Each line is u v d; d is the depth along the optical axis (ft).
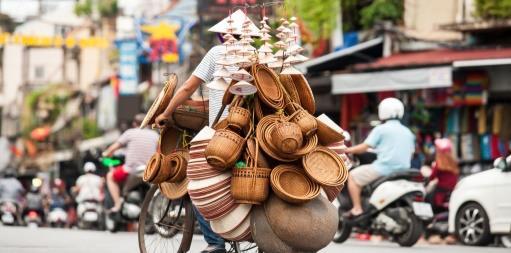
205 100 27.43
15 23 244.01
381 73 64.75
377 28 73.97
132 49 120.78
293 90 24.49
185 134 27.35
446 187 56.29
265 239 23.41
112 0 207.92
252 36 24.94
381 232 45.98
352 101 73.77
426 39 73.00
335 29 78.43
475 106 66.64
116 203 57.82
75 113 217.56
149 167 26.63
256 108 24.00
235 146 23.31
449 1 74.54
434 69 61.98
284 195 22.75
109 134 147.64
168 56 103.19
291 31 24.67
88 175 72.02
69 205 89.81
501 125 65.62
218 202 23.67
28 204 82.79
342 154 24.17
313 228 22.99
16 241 41.22
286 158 23.17
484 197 48.11
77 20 245.86
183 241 27.71
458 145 67.15
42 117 240.32
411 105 68.59
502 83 64.75
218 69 25.64
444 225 54.24
